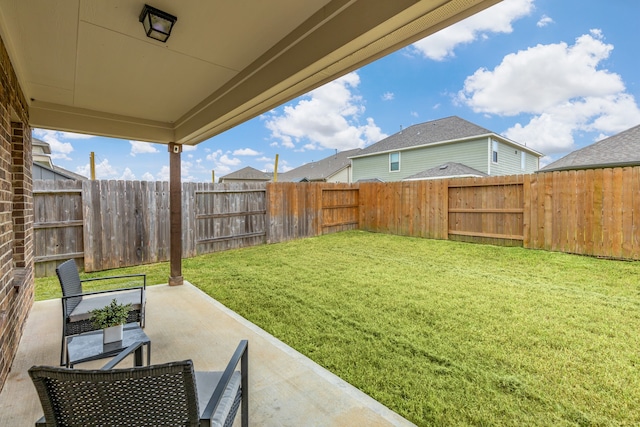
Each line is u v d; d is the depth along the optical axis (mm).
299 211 8641
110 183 5859
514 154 15953
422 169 16109
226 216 7387
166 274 5508
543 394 2188
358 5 1753
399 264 5992
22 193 3246
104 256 5793
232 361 1476
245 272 5551
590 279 4742
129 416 1121
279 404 2025
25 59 2541
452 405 2074
